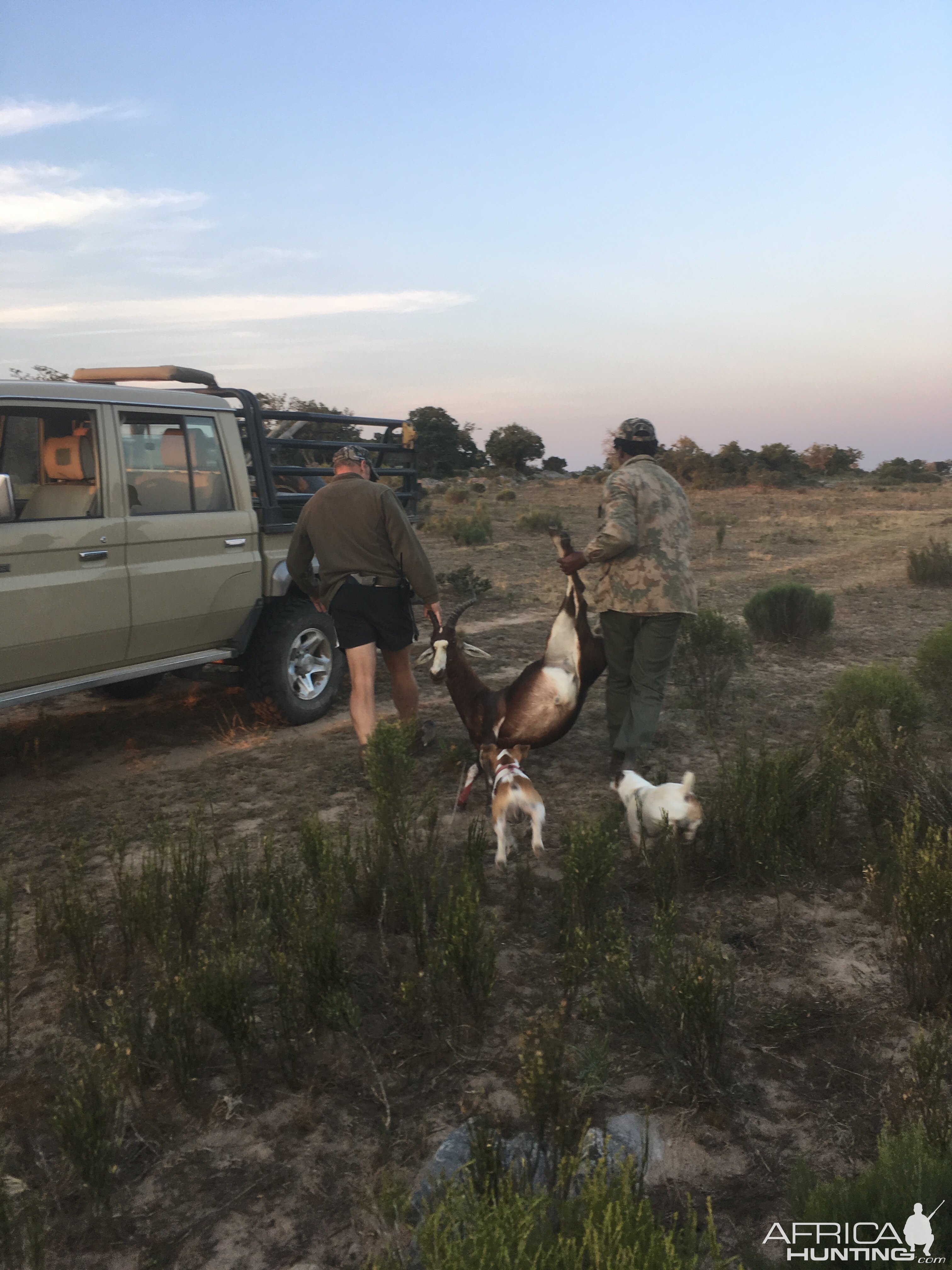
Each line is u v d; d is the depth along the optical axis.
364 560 5.38
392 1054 2.91
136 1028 2.84
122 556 5.55
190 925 3.49
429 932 3.46
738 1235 2.19
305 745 6.22
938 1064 2.49
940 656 6.88
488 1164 2.19
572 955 3.13
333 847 3.91
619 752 5.20
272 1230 2.27
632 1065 2.83
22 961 3.49
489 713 4.77
